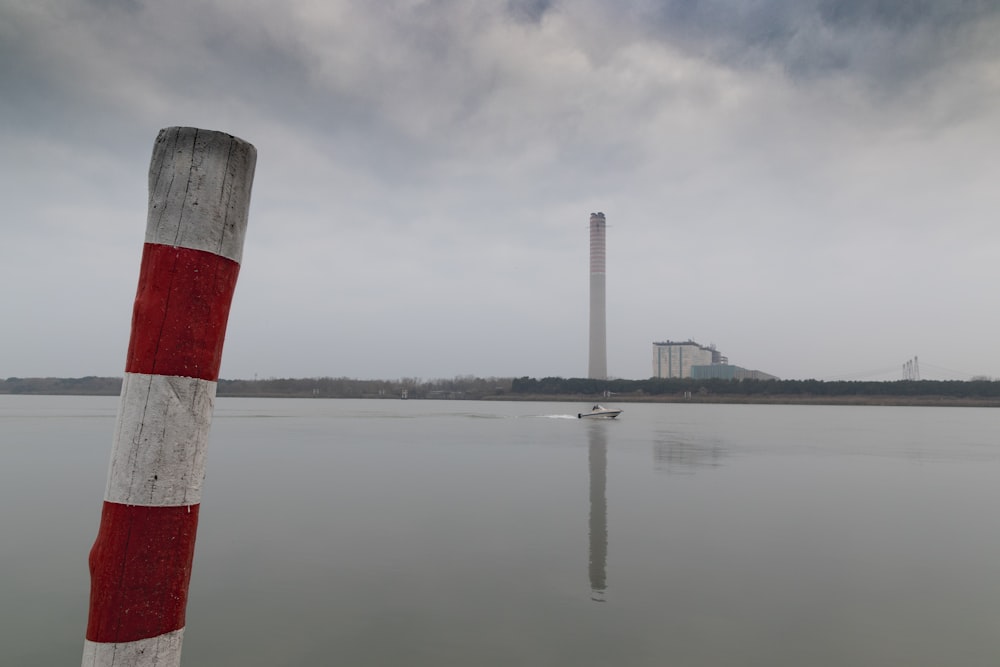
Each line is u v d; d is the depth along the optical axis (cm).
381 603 1012
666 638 886
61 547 1309
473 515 1653
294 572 1162
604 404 14375
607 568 1202
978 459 3144
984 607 1012
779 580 1141
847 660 830
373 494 1961
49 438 3603
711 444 3822
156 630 196
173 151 205
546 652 841
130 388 199
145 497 195
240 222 217
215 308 208
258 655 826
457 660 809
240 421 5747
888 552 1329
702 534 1470
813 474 2519
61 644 848
